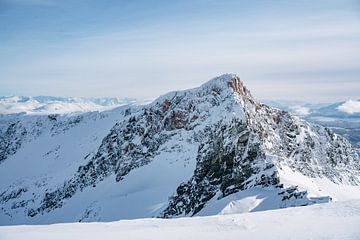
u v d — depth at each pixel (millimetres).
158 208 66688
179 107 99875
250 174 56531
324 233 20234
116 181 96062
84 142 172750
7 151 195375
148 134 102375
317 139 92312
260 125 80875
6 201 127375
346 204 27828
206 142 73875
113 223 26781
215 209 46281
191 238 21281
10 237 22594
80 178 110625
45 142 192125
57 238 22062
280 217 25156
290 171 73250
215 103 94312
